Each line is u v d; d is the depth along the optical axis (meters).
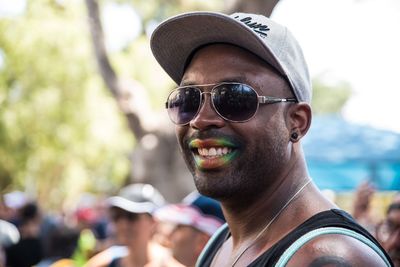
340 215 1.82
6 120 17.30
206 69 1.98
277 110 1.95
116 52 13.77
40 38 14.74
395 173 8.26
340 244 1.69
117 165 19.83
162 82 13.88
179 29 2.04
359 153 8.33
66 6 14.41
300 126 2.00
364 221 5.14
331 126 8.81
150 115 10.87
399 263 3.43
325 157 8.37
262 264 1.82
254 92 1.92
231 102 1.93
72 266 6.00
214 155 1.94
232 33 1.93
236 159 1.93
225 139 1.92
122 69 13.69
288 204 1.97
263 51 1.92
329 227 1.77
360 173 8.31
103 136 17.94
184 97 2.00
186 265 4.18
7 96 16.92
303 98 2.00
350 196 8.80
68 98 16.77
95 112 17.33
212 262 2.27
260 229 2.00
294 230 1.84
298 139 2.00
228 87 1.94
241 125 1.92
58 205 22.14
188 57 2.11
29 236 7.52
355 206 5.21
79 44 14.66
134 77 13.76
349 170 8.34
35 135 17.81
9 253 7.49
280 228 1.95
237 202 2.00
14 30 14.91
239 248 2.04
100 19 10.82
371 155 8.31
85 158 19.25
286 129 1.97
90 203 15.36
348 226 1.78
